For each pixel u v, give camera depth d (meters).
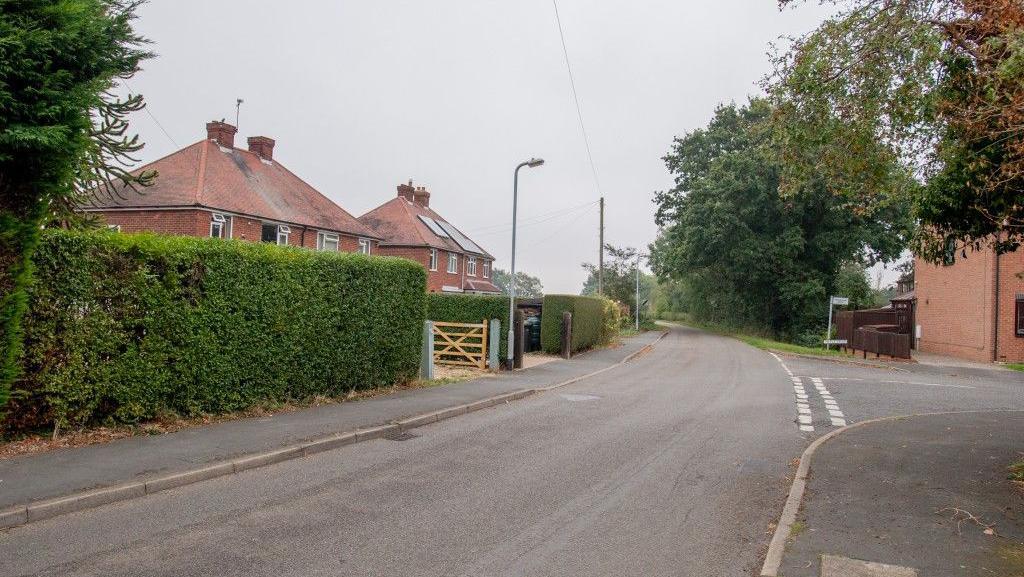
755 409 12.78
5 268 6.77
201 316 8.91
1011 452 8.55
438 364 19.48
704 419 11.48
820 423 11.31
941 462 7.98
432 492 6.60
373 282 12.77
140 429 8.18
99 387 7.76
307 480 6.93
